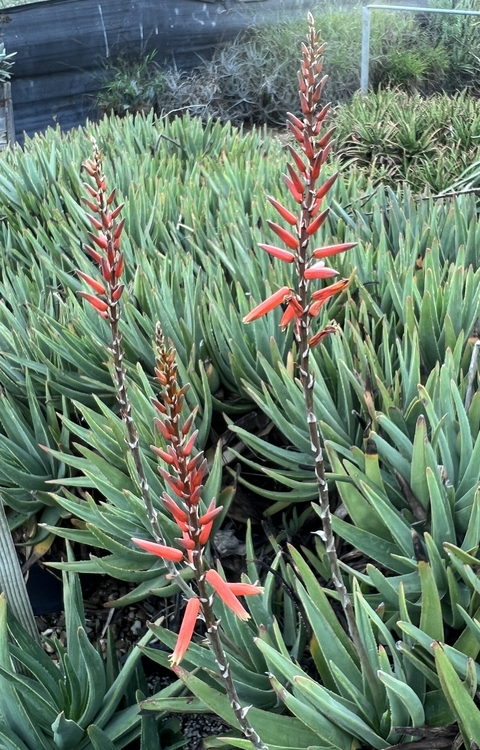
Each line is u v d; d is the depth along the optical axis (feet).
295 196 3.24
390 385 7.16
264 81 35.06
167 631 5.36
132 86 33.42
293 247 3.31
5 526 6.16
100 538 6.22
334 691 5.23
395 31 34.99
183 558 3.14
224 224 11.32
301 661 6.28
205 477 7.32
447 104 22.36
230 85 35.63
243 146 16.08
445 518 5.30
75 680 5.90
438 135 21.34
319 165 3.18
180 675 4.76
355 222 11.05
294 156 3.21
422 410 6.48
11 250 12.06
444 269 8.68
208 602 3.18
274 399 7.80
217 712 4.80
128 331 8.30
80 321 8.48
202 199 12.38
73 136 18.28
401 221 10.69
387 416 6.39
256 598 5.63
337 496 7.17
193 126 17.01
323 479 3.94
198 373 8.00
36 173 14.55
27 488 7.91
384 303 8.54
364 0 36.55
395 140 20.93
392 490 5.99
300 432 6.74
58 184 14.11
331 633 4.99
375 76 34.58
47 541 8.06
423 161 19.90
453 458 6.20
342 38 34.37
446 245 10.06
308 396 3.68
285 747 4.56
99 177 3.77
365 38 24.79
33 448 8.09
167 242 11.06
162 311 8.21
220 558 7.23
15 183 14.10
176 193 12.94
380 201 11.53
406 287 8.11
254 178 12.84
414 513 5.80
